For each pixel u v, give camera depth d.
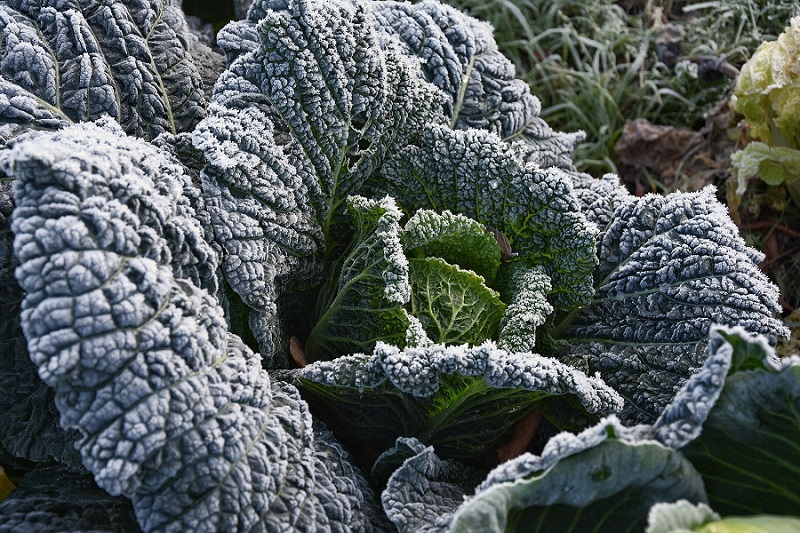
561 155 1.03
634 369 0.91
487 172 0.93
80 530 0.81
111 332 0.76
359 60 0.91
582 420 0.92
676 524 0.74
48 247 0.76
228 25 0.94
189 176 0.87
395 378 0.84
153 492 0.77
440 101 0.96
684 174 1.19
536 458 0.77
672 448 0.78
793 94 1.07
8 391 0.85
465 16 1.02
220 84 0.89
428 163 0.94
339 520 0.82
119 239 0.77
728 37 1.26
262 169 0.87
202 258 0.82
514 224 0.93
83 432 0.76
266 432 0.81
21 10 0.90
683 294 0.91
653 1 1.31
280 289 0.91
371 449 0.93
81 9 0.91
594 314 0.94
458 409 0.88
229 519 0.78
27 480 0.87
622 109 1.27
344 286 0.90
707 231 0.91
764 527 0.75
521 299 0.90
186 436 0.77
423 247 0.91
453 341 0.89
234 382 0.80
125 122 0.91
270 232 0.88
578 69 1.29
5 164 0.80
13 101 0.86
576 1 1.31
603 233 0.95
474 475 0.91
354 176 0.93
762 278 0.91
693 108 1.23
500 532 0.76
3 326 0.84
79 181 0.77
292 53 0.88
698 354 0.90
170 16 0.95
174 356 0.77
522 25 1.30
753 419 0.78
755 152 1.10
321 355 0.93
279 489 0.80
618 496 0.79
